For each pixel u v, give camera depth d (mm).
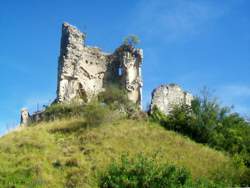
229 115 70250
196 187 45906
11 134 61000
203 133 65938
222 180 50562
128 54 76812
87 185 46938
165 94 74875
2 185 46688
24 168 49875
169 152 57625
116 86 76000
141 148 57219
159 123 68375
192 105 69062
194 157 57531
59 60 75500
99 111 63094
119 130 61844
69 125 63000
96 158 53062
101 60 78125
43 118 68312
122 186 45312
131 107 70625
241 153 63125
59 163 51594
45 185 47219
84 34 77250
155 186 45344
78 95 73875
